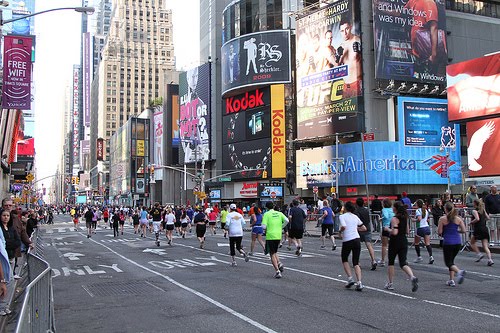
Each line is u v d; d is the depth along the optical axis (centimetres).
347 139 5759
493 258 1587
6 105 1819
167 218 2442
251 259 1684
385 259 1555
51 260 1855
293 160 6631
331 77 5738
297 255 1731
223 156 7600
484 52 6306
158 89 16425
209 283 1168
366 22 5578
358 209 1352
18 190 5669
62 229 4756
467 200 1870
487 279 1147
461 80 4128
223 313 836
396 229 994
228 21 7331
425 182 5378
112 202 14338
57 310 909
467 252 1773
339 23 5681
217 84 8331
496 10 6606
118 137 13650
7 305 882
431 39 5678
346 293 989
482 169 3953
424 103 5519
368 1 5612
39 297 601
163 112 10319
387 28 5456
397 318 767
